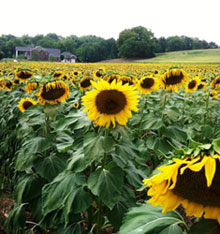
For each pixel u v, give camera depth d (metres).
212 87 6.11
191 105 7.09
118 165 2.46
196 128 5.68
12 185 4.99
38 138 3.49
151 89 5.65
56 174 3.35
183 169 1.15
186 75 4.71
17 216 3.37
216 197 1.22
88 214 2.90
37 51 116.88
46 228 2.99
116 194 2.36
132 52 104.56
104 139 2.36
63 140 3.67
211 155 1.15
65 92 3.62
